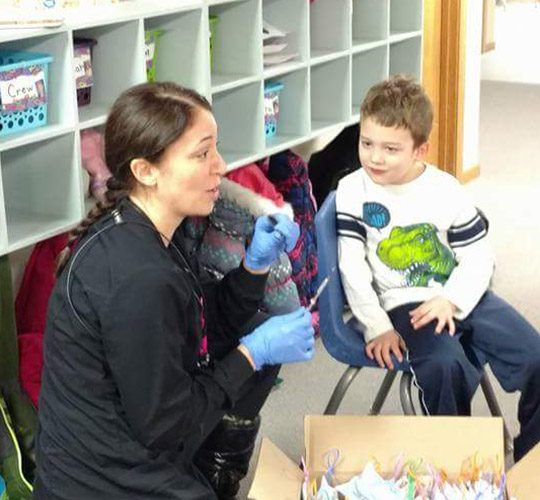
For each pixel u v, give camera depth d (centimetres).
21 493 238
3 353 248
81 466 175
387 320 226
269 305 259
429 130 226
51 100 255
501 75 823
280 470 195
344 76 355
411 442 200
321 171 364
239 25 311
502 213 468
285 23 331
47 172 262
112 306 165
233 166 302
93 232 175
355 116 363
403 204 230
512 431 276
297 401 300
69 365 172
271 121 333
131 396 168
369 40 371
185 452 185
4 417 241
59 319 172
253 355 186
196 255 261
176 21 290
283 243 205
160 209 179
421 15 390
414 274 233
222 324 213
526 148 586
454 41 474
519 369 228
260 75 312
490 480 196
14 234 249
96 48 279
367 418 201
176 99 175
